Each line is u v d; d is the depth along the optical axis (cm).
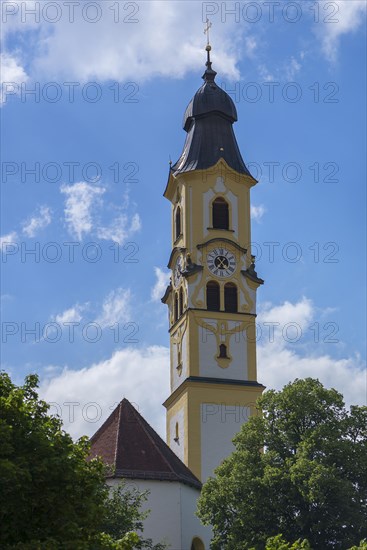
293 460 8900
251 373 11900
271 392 9419
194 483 9950
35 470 5172
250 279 12150
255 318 12081
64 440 5397
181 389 11806
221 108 12731
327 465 8738
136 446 9831
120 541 5425
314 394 9262
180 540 9506
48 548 4947
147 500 9312
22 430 5397
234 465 9050
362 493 8838
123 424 10031
